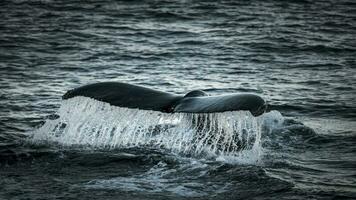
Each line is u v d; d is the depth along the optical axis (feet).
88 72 230.89
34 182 111.34
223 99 110.01
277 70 241.76
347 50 284.61
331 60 263.08
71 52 266.16
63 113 123.34
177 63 250.37
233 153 122.21
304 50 282.77
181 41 295.69
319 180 115.24
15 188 108.37
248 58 263.08
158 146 127.44
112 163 119.96
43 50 268.41
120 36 304.71
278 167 121.08
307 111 179.11
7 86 203.41
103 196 104.68
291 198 105.09
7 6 383.86
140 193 105.81
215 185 109.19
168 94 119.34
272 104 187.01
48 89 201.05
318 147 137.39
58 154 124.88
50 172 116.16
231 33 317.83
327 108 182.80
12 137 141.90
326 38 311.88
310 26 345.51
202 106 110.73
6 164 120.47
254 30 327.67
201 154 121.80
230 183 110.32
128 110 118.01
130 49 274.98
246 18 363.76
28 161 121.90
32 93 194.29
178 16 363.97
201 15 369.71
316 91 206.59
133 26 331.77
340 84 218.38
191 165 117.80
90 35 304.91
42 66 238.48
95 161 121.08
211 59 259.19
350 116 173.37
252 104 105.09
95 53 265.34
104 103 119.03
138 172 115.34
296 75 233.35
